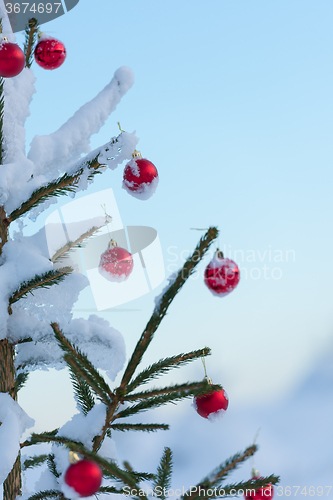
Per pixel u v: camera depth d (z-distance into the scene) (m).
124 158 1.59
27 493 1.82
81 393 1.71
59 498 1.60
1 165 1.65
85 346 1.70
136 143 1.57
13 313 1.71
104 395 1.34
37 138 1.77
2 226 1.68
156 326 1.26
